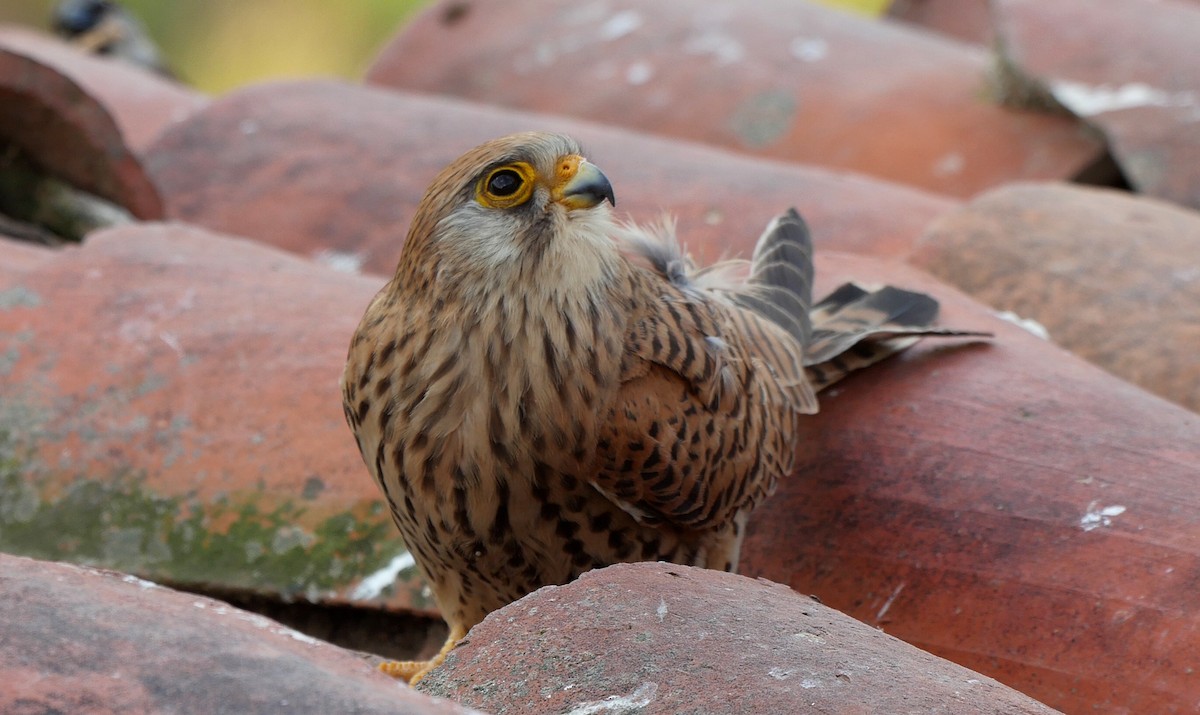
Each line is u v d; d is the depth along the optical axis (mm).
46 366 7609
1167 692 5457
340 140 11781
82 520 7062
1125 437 6504
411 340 6031
